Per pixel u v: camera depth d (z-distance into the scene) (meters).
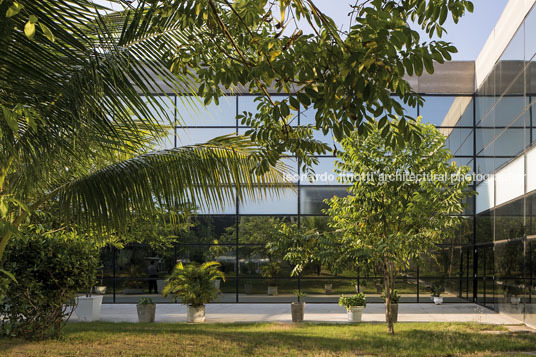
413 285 21.59
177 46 4.66
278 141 5.35
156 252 21.61
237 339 11.68
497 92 18.81
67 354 9.16
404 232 12.30
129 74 4.84
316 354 10.01
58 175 5.83
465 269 21.77
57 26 3.70
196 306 15.62
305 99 3.58
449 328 14.20
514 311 16.64
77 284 10.83
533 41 15.04
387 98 3.30
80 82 4.11
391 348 10.86
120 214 5.90
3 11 3.46
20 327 10.57
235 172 6.68
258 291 21.48
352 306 15.90
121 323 14.97
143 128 6.51
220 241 21.75
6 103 3.95
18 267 10.15
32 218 10.27
